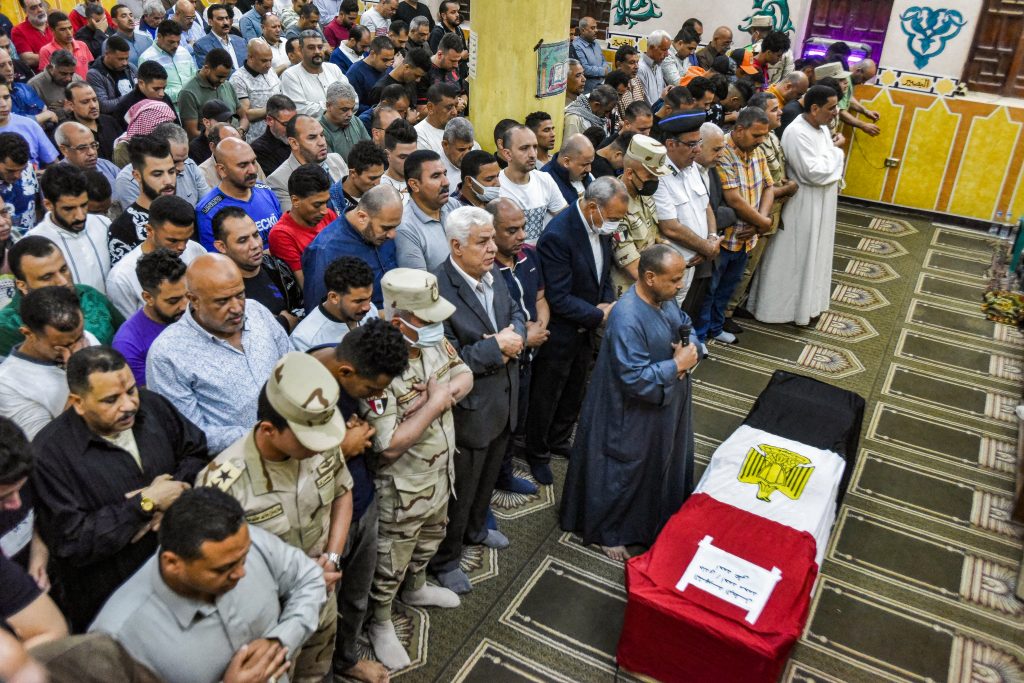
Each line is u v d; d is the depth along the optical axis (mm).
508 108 5016
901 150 8305
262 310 2998
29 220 4465
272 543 2066
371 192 3383
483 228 3176
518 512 4074
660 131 4621
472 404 3227
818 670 3279
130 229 3701
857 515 4219
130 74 6680
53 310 2432
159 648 1812
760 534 3170
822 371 5605
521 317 3625
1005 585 3779
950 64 7828
